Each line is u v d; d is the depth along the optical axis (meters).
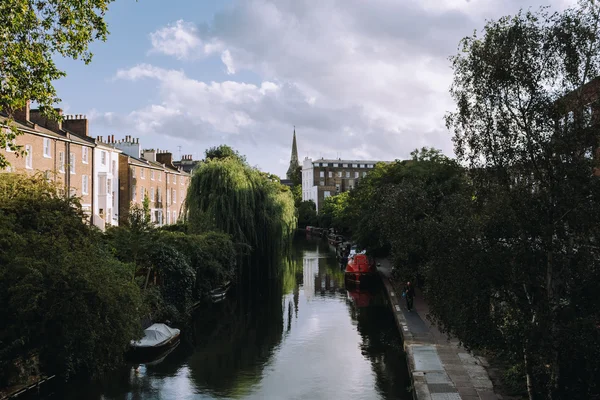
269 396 17.09
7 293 14.22
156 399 16.70
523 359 13.32
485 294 11.46
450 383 15.65
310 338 24.95
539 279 11.55
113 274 16.56
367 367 20.17
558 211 10.84
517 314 11.27
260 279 40.72
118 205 48.62
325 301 34.88
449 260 11.59
